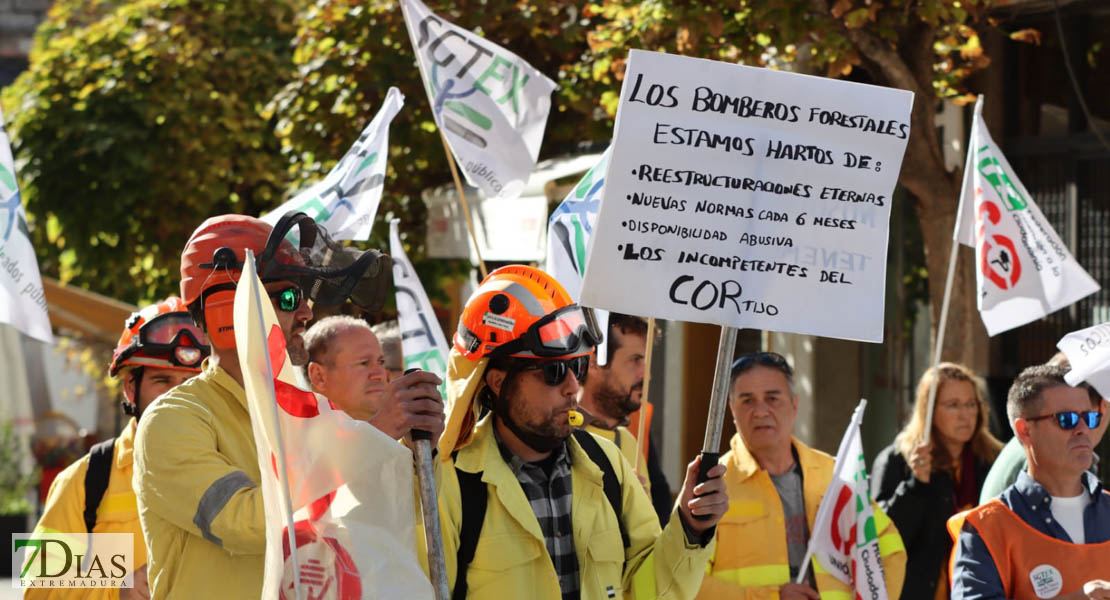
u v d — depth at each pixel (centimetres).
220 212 2083
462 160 866
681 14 1071
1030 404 661
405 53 1525
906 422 1475
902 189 1493
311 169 1570
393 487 432
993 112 1438
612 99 1208
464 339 544
